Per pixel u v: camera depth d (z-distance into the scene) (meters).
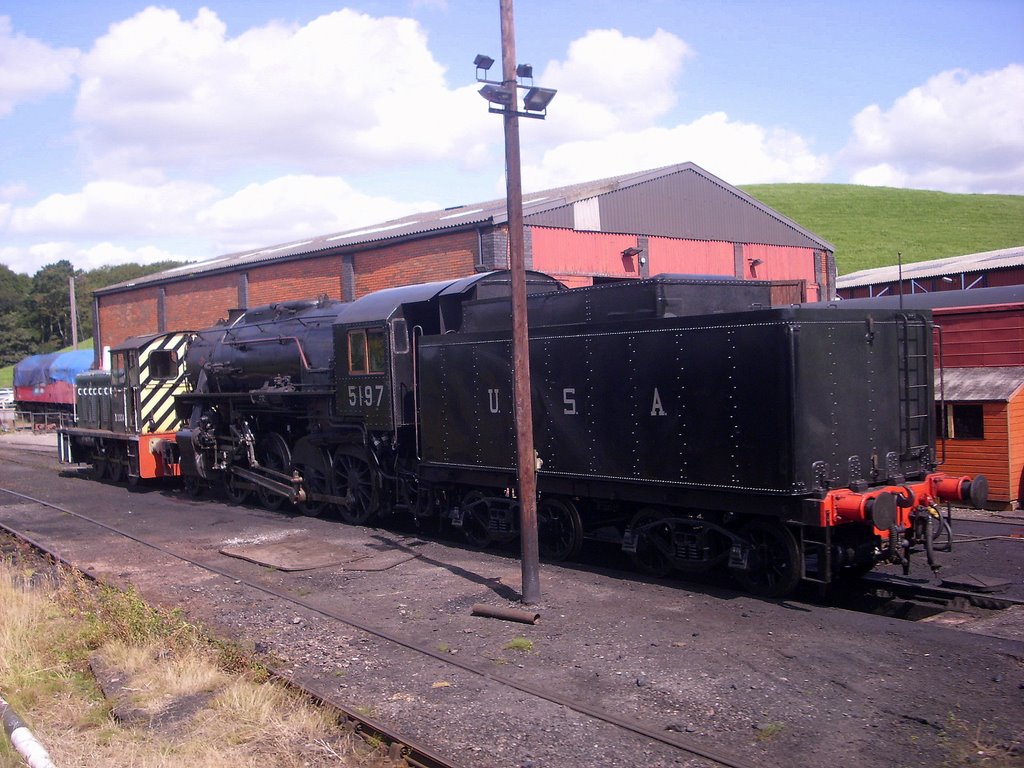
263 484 15.13
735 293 10.09
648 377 8.97
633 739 5.35
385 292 13.10
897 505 8.37
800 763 4.95
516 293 8.30
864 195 87.69
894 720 5.48
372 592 9.20
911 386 9.16
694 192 25.06
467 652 7.13
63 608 8.62
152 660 7.07
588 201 22.11
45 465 24.44
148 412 18.45
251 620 8.31
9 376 88.25
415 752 5.23
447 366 11.41
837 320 8.27
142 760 5.10
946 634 7.12
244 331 16.22
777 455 7.87
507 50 8.11
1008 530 11.23
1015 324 13.79
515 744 5.34
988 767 4.82
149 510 15.84
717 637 7.22
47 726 5.86
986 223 72.50
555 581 9.30
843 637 7.12
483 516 11.34
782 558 8.40
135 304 35.06
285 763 5.16
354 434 13.16
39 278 108.62
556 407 9.97
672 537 9.11
